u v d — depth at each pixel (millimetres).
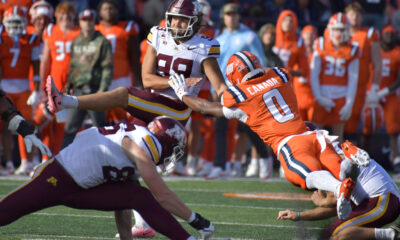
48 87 15984
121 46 31719
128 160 13758
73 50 27969
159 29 17672
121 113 30328
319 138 17078
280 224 20312
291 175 16688
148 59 17734
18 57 31625
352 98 32812
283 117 17391
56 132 32125
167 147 13898
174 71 17469
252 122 17531
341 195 14922
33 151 32938
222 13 33906
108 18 31766
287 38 33219
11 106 15484
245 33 31312
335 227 16125
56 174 13922
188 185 29922
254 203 24844
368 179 16062
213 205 24281
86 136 13984
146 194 13945
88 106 16547
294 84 33688
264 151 32406
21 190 13906
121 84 31906
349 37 32719
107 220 20781
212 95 32281
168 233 13781
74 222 20250
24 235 17844
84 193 13992
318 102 32969
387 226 20000
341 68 32750
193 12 17047
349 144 15664
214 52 17516
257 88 17484
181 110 17531
